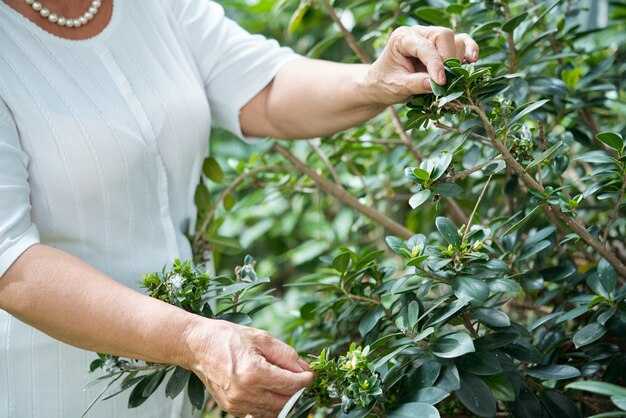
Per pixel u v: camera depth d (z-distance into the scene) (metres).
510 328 1.08
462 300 1.00
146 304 1.00
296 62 1.38
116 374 1.14
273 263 3.06
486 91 1.00
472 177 1.68
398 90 1.08
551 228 1.20
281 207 2.95
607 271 1.09
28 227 1.07
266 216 2.98
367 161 1.92
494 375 1.04
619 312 1.06
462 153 1.50
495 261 1.06
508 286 1.02
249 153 3.09
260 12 3.12
